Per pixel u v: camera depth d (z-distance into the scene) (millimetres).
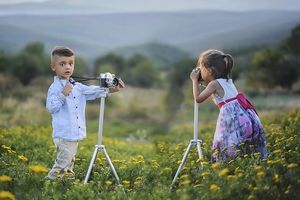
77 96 9938
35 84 79438
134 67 107875
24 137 15969
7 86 70750
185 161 9930
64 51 9852
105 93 9758
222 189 7758
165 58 134750
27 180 8891
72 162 10172
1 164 10359
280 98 59312
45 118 40031
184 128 29203
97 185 9320
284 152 10000
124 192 8633
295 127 14227
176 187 9219
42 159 13062
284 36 108688
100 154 13523
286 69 70875
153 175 10086
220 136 10070
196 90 9977
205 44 132875
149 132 36719
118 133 36156
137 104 66812
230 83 10164
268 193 7730
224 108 10055
